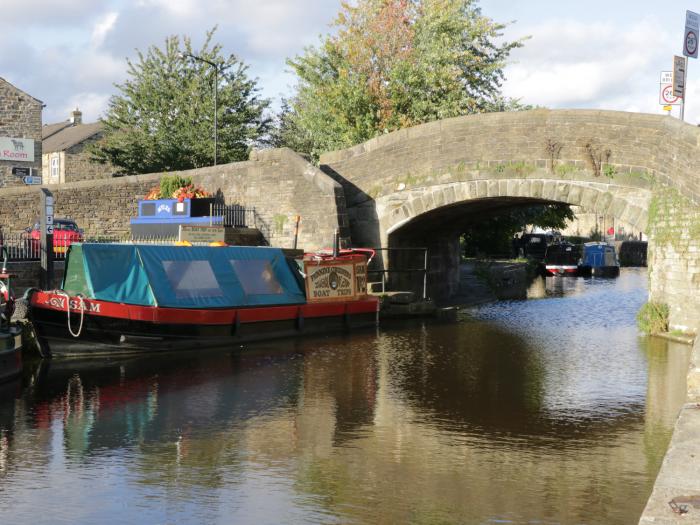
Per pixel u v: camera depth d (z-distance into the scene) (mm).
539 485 8969
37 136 41188
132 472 9352
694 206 18328
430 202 23734
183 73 41656
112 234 28469
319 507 8234
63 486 8859
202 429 11266
